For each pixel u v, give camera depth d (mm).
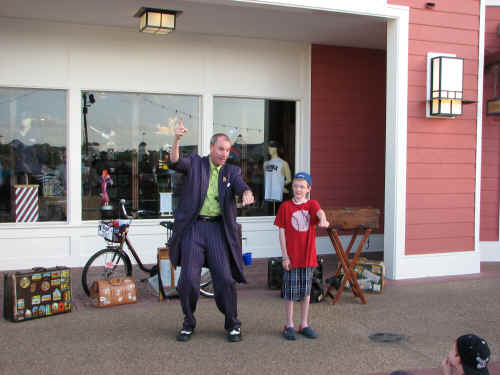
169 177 7227
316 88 7852
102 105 6926
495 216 7621
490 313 4863
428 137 6383
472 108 6582
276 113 7773
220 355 3709
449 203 6500
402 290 5699
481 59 6590
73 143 6742
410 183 6301
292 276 4078
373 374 3439
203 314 4695
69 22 6656
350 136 8055
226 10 6172
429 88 6289
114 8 6074
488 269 6906
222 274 3914
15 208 6605
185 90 7223
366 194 8172
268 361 3619
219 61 7371
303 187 4105
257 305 5023
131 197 7066
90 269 5246
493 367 3588
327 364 3592
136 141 7086
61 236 6691
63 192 6797
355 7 5996
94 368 3449
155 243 7113
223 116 7504
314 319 4605
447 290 5719
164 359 3619
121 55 6926
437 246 6453
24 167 6645
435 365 3611
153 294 5375
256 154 7684
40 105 6688
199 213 3984
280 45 7660
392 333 4258
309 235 4059
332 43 7777
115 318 4535
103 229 5250
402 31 6219
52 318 4516
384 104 8242
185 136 7328
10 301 4383
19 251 6527
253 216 7672
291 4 5695
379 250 8250
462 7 6488
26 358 3607
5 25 6441
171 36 7129
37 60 6582
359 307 5008
